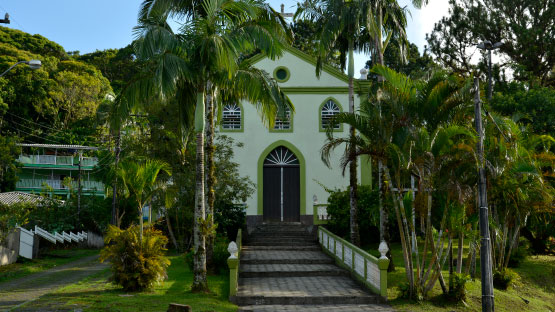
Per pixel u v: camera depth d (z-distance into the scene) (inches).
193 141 826.8
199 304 432.5
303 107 964.6
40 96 1724.9
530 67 1139.9
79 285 541.6
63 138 1734.7
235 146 949.2
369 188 860.6
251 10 495.5
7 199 1143.6
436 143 491.2
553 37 1079.0
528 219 749.9
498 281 625.6
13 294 494.6
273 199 956.0
